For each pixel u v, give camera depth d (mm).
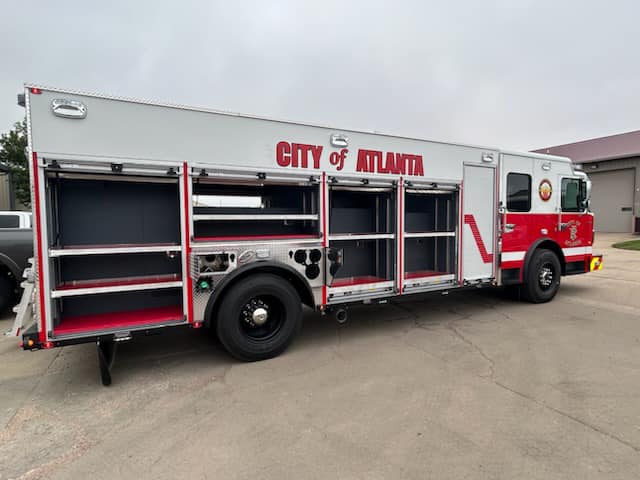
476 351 4078
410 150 4750
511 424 2639
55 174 3152
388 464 2227
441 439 2469
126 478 2137
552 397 3025
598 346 4199
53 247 3219
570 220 6605
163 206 3758
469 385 3254
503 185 5641
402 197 4707
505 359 3838
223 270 3635
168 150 3398
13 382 3428
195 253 3512
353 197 5023
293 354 4047
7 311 5789
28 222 6504
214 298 3607
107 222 3559
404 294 4801
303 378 3441
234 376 3508
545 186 6184
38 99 2947
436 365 3701
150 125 3328
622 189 21484
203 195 4078
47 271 3010
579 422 2656
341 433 2555
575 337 4520
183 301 3533
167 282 3490
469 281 5363
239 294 3680
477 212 5383
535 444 2404
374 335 4680
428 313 5742
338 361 3836
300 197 4434
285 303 3908
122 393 3193
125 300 3752
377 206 4992
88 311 3621
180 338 4648
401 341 4438
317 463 2244
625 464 2199
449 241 5305
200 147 3533
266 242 3857
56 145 3008
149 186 3701
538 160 6059
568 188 6570
